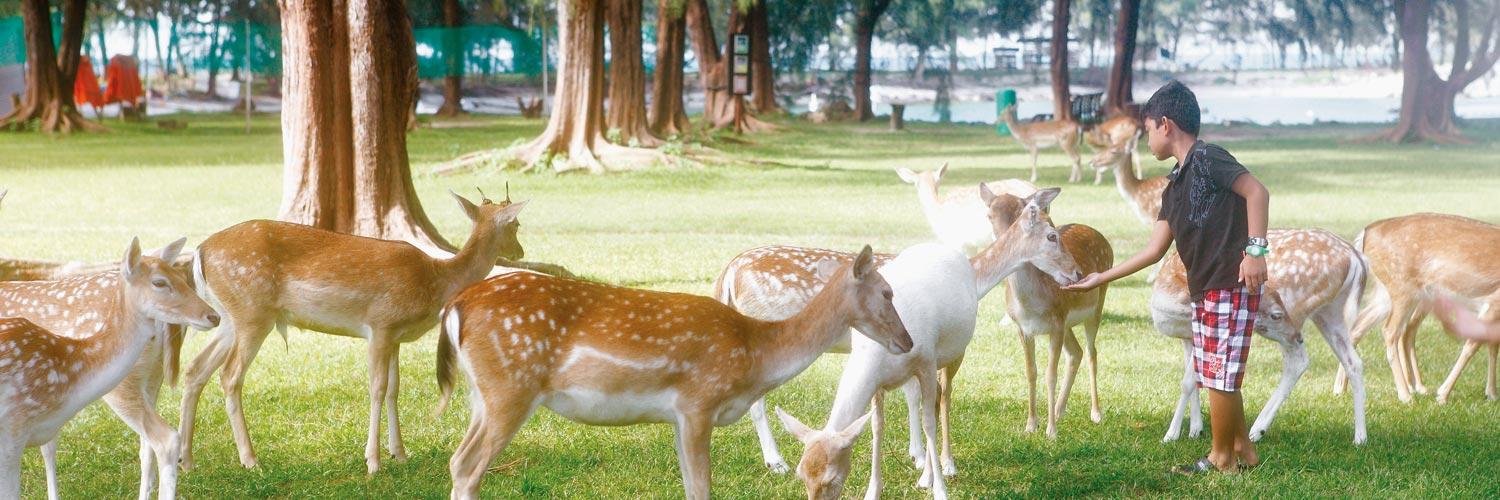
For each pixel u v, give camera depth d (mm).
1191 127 5547
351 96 11609
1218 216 5402
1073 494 5484
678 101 33250
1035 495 5449
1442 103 34656
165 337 5051
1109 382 7695
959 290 5402
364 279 5730
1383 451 6129
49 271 9414
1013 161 27500
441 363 4707
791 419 4574
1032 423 6520
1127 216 16469
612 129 26984
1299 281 6488
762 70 48938
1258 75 82938
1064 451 6070
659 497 5457
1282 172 23562
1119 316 9875
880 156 28953
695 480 4684
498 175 22641
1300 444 6258
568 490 5527
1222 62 85250
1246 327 5480
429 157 26672
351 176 11703
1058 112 41062
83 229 14477
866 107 48781
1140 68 81875
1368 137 34156
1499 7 34562
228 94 62906
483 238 6242
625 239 14211
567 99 23578
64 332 5293
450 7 48125
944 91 53250
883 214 16953
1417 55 33438
